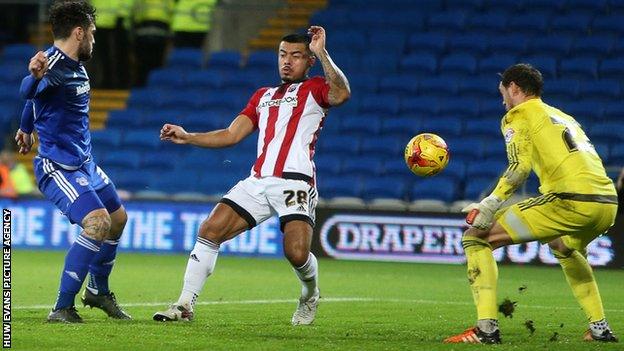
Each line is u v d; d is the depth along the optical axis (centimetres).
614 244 4609
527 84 2044
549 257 4678
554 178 2014
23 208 5325
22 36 7262
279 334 2109
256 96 2377
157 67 6812
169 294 3173
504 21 6506
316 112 2306
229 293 3256
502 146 5634
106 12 6600
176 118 6206
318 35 2241
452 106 5978
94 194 2253
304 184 2277
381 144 5772
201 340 1966
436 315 2667
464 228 4772
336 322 2445
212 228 2298
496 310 2017
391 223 4856
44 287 3256
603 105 5791
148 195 5209
